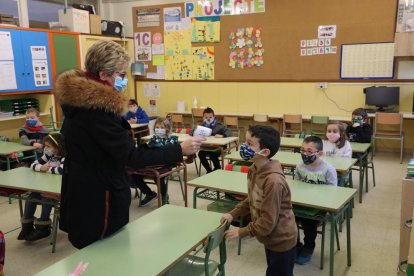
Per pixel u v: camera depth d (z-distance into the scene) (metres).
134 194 4.43
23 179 2.95
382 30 6.10
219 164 4.97
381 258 2.84
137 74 8.16
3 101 5.93
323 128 6.68
